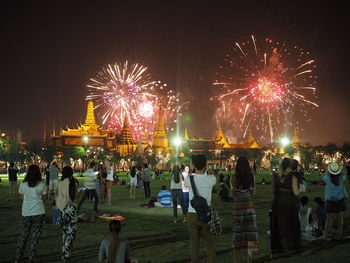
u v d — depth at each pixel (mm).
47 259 9805
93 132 138875
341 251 10000
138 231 13320
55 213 14844
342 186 11188
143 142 149125
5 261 9672
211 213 7680
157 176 66625
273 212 9047
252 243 8469
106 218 16062
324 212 12453
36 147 113250
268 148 141875
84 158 102688
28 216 9523
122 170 132875
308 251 9617
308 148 116000
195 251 7797
